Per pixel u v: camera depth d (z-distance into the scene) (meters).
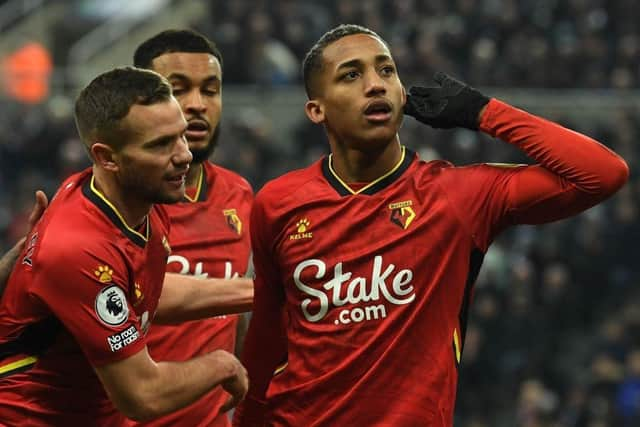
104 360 16.41
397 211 17.17
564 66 58.16
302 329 17.45
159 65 20.69
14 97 55.91
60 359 17.03
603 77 58.59
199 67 20.70
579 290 49.84
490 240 17.42
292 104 56.09
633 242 51.03
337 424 17.14
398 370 16.95
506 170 17.28
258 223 17.73
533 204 16.95
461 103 17.19
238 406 19.09
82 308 16.28
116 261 16.55
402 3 63.12
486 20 61.84
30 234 17.19
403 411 16.86
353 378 17.05
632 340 47.62
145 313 17.53
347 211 17.25
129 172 16.47
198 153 20.94
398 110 17.22
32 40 69.69
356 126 17.02
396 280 17.00
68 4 71.44
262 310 18.23
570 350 48.78
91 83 16.66
